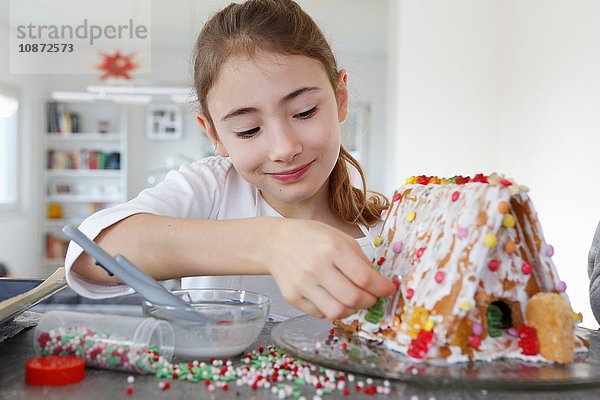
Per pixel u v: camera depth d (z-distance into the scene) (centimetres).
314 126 95
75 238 73
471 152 347
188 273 83
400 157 348
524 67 323
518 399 59
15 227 582
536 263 72
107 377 64
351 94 159
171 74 652
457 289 68
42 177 657
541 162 304
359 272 69
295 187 97
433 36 346
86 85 653
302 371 67
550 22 295
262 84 91
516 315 72
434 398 59
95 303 143
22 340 79
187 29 560
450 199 75
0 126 579
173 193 111
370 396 60
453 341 67
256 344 80
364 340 75
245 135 95
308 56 95
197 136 699
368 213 127
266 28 95
